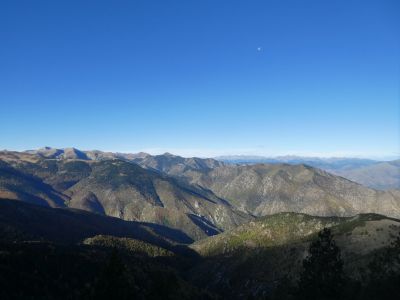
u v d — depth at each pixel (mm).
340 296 61844
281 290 104125
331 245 64375
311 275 63281
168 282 74312
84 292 66000
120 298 60906
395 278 70250
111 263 62156
